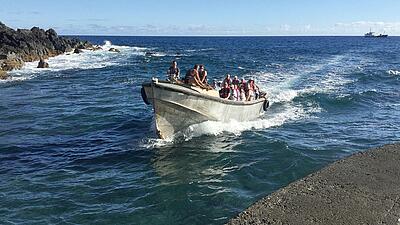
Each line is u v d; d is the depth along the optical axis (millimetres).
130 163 12492
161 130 14555
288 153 13086
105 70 40500
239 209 9156
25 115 19281
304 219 6609
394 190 7578
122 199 9852
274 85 27359
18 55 45938
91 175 11508
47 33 67062
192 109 14516
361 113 19703
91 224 8641
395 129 16641
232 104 15641
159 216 8930
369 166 8703
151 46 112188
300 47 107438
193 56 64188
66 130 16547
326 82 29469
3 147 14172
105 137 15430
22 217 8961
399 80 32000
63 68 42094
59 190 10430
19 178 11273
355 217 6664
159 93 13844
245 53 75750
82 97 24484
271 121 17703
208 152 13383
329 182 7922
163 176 11344
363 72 37000
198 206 9359
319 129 16547
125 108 20750
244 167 11914
